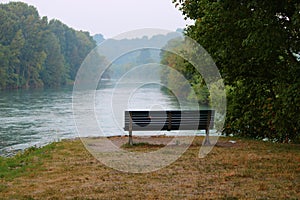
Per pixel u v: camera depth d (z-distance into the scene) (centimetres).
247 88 1241
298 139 1231
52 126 2477
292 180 694
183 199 587
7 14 8288
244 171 759
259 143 1152
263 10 748
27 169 801
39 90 6831
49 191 636
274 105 1105
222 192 621
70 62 9731
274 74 1020
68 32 9931
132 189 646
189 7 1233
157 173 753
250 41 757
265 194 608
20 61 7775
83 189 647
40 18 9394
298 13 696
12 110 3478
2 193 629
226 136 1352
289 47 820
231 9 829
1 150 1595
